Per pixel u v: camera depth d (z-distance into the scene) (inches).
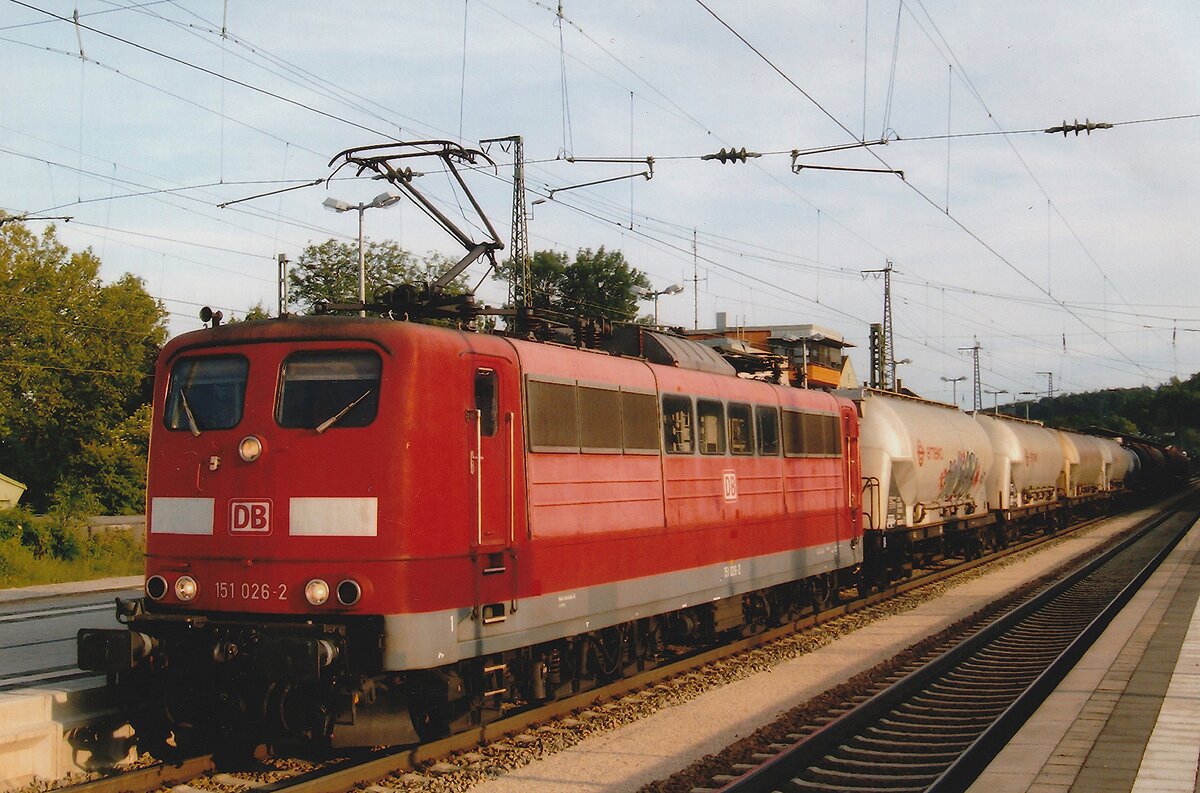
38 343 1722.4
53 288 1763.0
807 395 706.8
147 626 377.7
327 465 364.2
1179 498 2736.2
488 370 398.3
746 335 2146.9
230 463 375.9
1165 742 347.6
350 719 362.6
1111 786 299.6
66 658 538.9
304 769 378.6
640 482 494.9
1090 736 356.2
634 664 521.0
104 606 804.6
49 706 366.0
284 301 1047.6
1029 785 301.7
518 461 409.7
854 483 774.5
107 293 1817.2
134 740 390.3
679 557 526.0
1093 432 2180.1
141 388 1839.3
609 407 474.0
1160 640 552.7
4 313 1694.1
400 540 357.7
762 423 629.0
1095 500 1881.2
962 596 876.0
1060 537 1540.4
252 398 378.0
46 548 1085.8
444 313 435.2
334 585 356.8
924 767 363.9
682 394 539.2
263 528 367.9
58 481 1685.5
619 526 474.9
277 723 365.4
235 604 368.8
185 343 394.9
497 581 394.6
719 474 571.2
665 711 465.7
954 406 1156.5
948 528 1064.8
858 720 422.0
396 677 370.6
